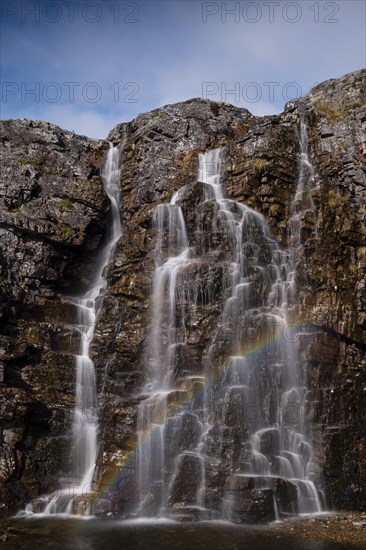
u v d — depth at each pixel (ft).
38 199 85.10
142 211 85.66
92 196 87.97
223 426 62.44
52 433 70.13
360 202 83.87
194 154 91.04
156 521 57.11
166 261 74.84
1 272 77.46
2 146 89.97
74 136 96.89
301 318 71.26
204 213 77.30
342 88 96.78
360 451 67.97
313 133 92.07
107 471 61.26
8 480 63.62
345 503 63.57
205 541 50.96
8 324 75.10
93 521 57.31
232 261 73.92
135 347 70.28
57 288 82.84
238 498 57.31
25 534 53.21
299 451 65.26
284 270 76.02
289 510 59.41
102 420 66.59
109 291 77.56
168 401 63.21
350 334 72.02
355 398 70.64
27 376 71.72
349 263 76.95
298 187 84.07
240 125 99.25
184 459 60.29
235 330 68.28
